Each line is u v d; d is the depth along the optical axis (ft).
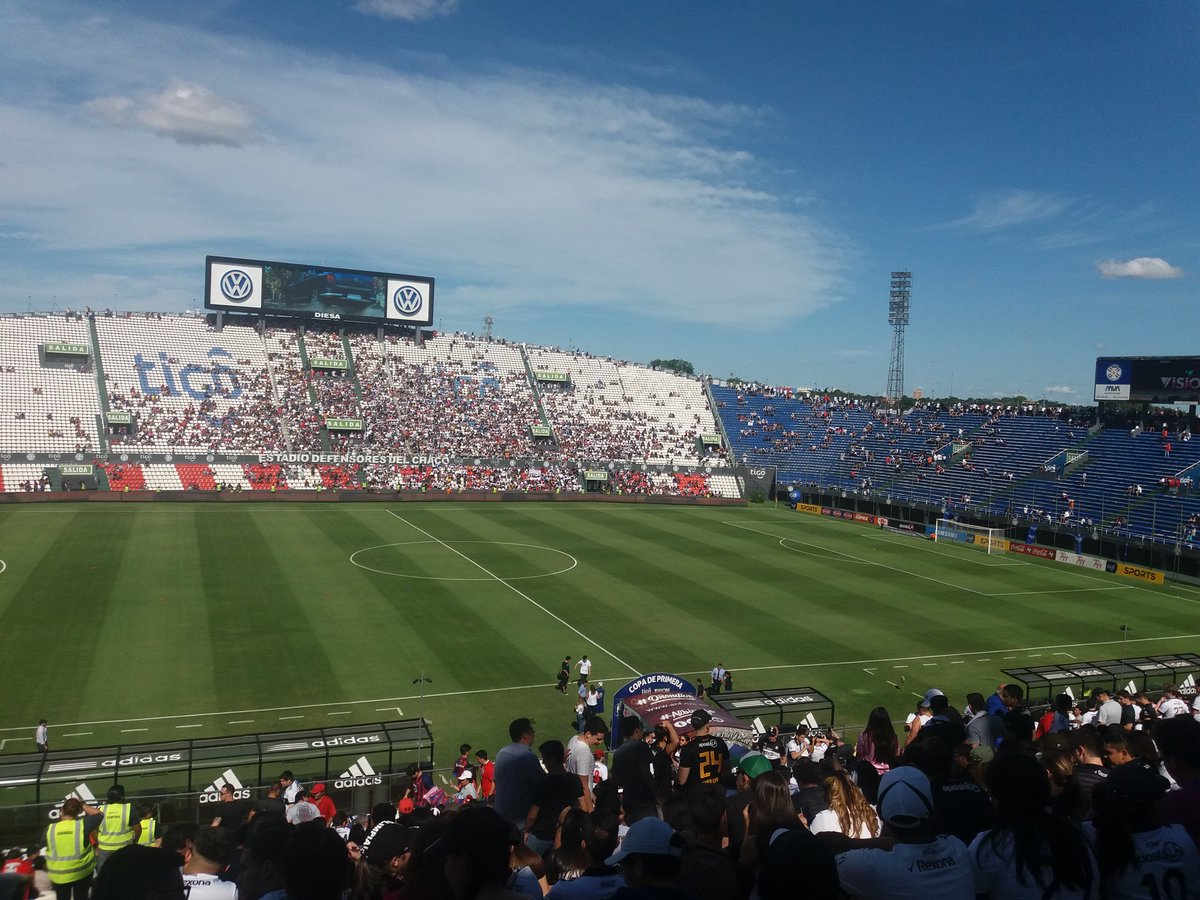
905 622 200.64
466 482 396.78
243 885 31.48
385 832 34.91
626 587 224.12
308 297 440.04
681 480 434.30
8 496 314.76
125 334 409.69
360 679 150.71
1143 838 28.73
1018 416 406.00
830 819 39.19
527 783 46.57
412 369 453.17
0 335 385.09
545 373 479.00
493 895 24.30
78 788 97.76
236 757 103.35
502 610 196.95
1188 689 113.91
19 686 140.77
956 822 34.71
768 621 196.75
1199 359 322.34
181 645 163.53
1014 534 323.78
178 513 307.99
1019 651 181.27
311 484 375.86
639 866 26.53
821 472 428.97
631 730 61.52
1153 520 287.89
